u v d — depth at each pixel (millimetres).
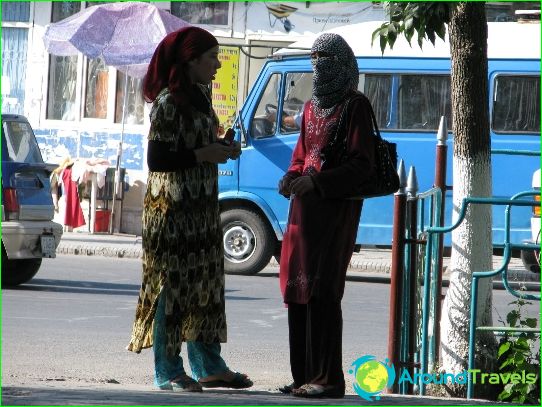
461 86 27578
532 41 56625
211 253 21891
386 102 56938
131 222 74312
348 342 36156
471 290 26938
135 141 75875
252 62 73812
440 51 56688
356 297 48906
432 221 27141
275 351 34125
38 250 44531
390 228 55656
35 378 27578
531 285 46281
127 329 36938
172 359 21781
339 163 20359
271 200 56531
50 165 45562
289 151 56531
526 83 55906
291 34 72938
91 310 40812
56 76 77938
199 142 21438
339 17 72125
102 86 76875
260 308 43438
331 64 20297
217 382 22484
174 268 21516
